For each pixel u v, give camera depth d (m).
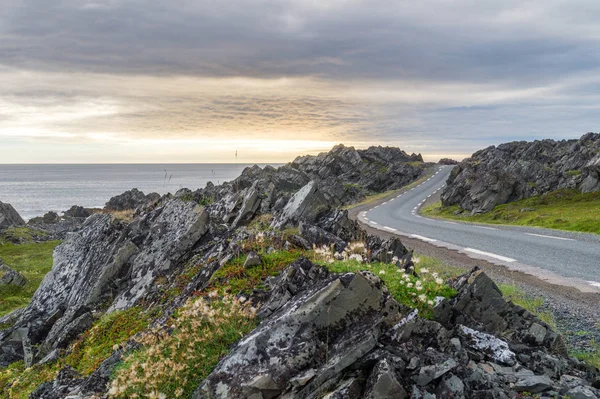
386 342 7.60
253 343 7.89
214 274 12.35
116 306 17.86
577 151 102.50
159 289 16.34
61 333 17.83
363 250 14.69
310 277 9.95
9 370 17.00
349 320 7.96
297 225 19.58
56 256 24.61
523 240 27.42
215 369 7.87
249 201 24.31
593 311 12.68
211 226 20.19
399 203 83.12
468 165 97.81
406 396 6.65
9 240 67.81
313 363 7.61
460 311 8.77
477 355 7.78
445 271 19.30
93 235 23.78
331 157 143.00
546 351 8.45
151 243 20.25
